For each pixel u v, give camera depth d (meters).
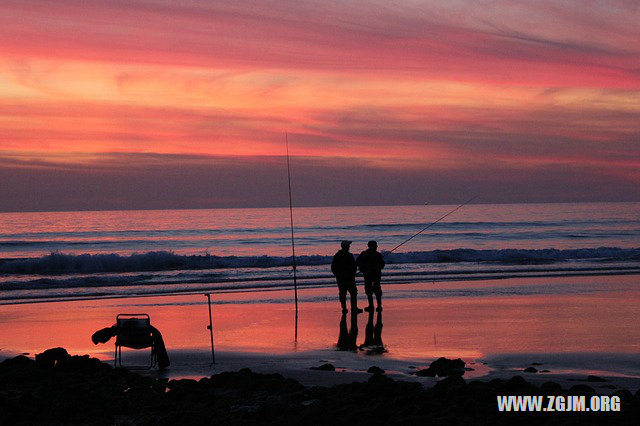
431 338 13.41
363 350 12.17
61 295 22.05
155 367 10.52
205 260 34.06
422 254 35.56
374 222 90.50
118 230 72.12
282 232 69.81
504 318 15.95
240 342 13.12
